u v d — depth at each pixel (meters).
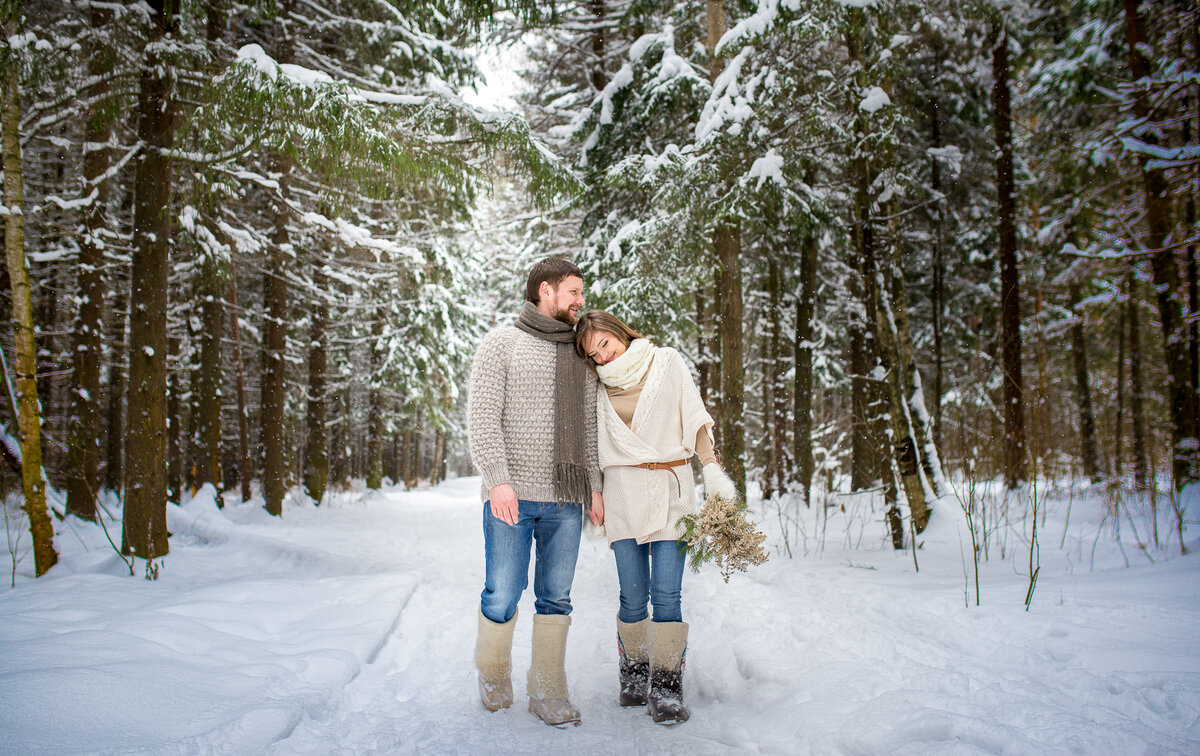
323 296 12.17
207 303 11.27
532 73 12.70
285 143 4.99
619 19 10.93
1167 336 6.29
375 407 18.72
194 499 10.00
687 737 2.13
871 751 1.77
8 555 5.63
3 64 4.50
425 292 14.23
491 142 5.55
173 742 1.74
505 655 2.44
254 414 18.55
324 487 13.51
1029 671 2.22
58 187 9.83
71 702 1.88
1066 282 8.61
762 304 13.00
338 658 2.68
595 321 2.63
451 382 17.02
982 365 11.51
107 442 12.92
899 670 2.32
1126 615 2.64
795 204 8.38
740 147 7.86
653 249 8.67
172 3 5.68
